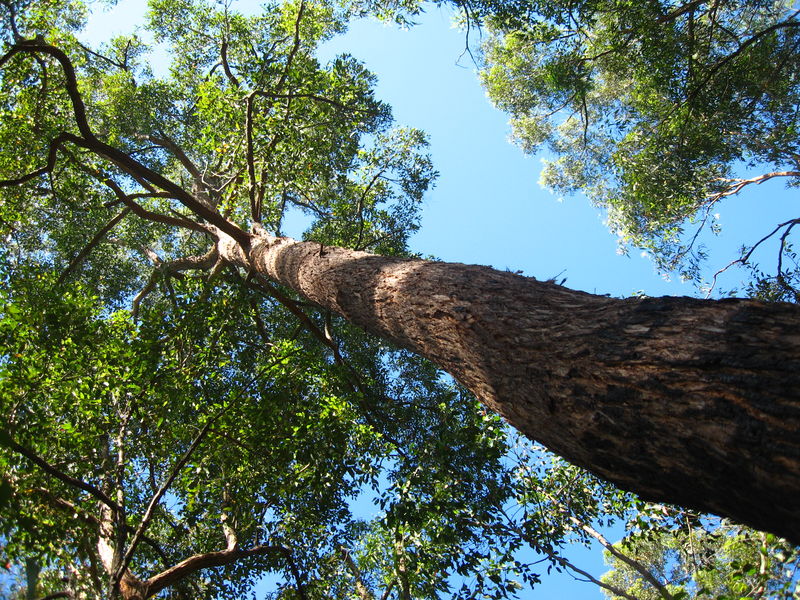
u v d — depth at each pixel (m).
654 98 9.55
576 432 2.06
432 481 5.20
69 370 5.02
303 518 5.77
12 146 7.63
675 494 1.82
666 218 9.93
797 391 1.50
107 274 10.51
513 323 2.57
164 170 11.81
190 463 5.57
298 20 7.16
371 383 7.14
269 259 5.99
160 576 4.68
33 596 3.90
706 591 4.59
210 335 5.68
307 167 7.70
